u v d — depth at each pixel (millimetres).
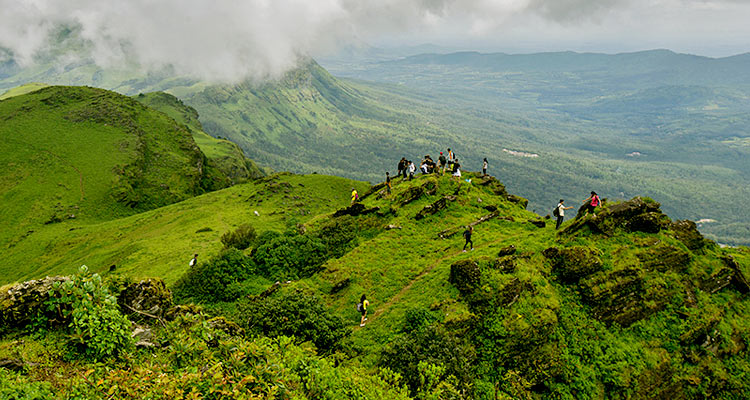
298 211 114562
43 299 13898
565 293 31016
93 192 152500
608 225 35250
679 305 31578
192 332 14188
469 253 38344
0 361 11188
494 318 27922
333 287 35594
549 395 26016
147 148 190375
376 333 27859
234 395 10695
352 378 17859
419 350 23844
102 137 184250
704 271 33938
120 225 120625
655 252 33406
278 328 24422
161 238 90250
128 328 13828
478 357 26234
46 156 163250
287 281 37625
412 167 62812
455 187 56438
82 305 13148
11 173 150500
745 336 31469
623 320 30062
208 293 37188
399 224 48031
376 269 38281
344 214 55219
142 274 63281
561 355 27359
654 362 28156
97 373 11273
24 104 196750
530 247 35156
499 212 51562
